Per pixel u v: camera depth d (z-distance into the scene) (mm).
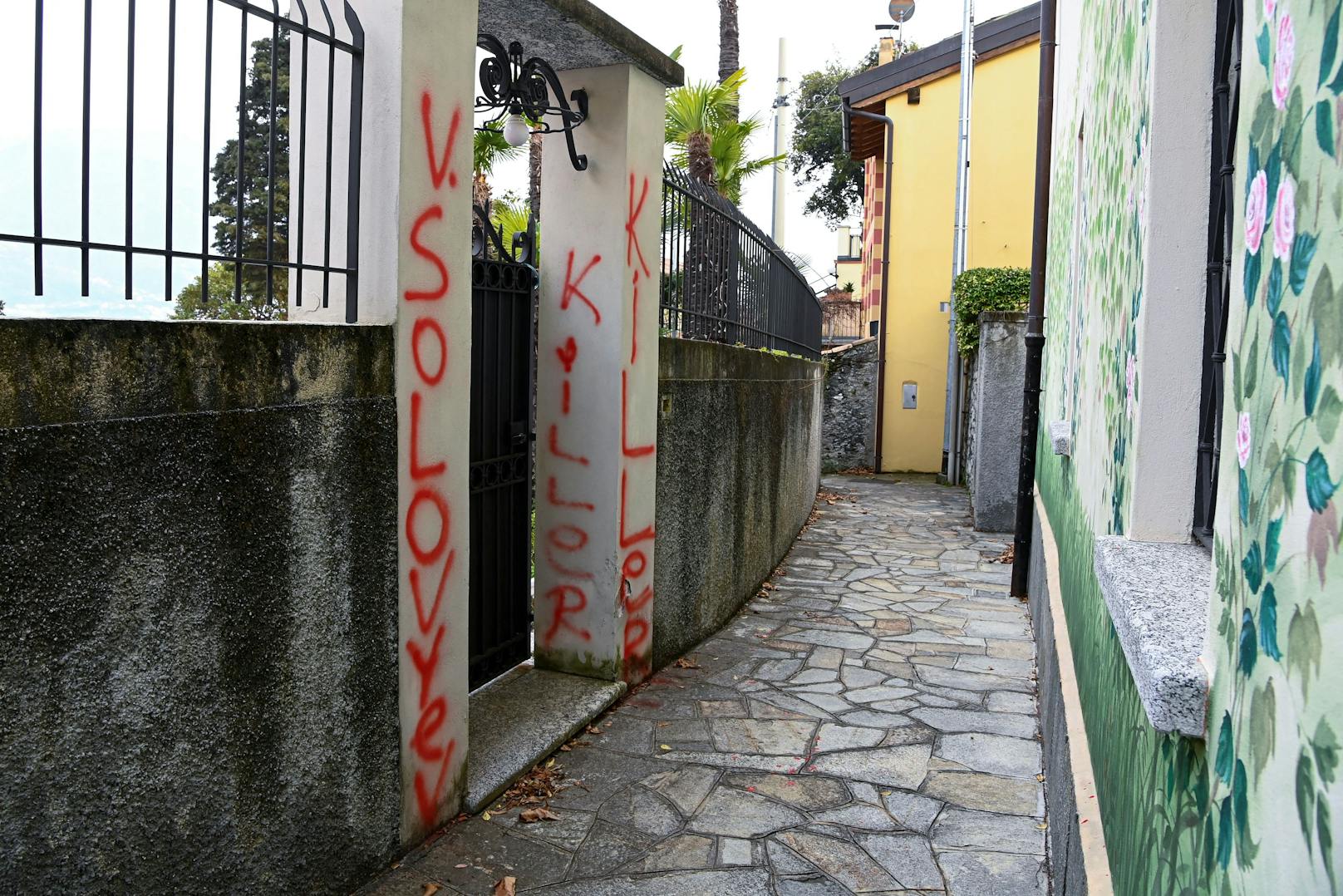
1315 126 939
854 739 4336
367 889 2977
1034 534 6824
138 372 2119
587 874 3160
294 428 2562
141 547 2145
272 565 2516
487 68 3779
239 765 2445
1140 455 2115
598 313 4504
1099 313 3162
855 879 3166
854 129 15344
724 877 3162
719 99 11461
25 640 1910
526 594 4875
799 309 10320
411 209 2949
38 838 1961
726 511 6223
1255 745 1019
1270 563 1017
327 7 2896
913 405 14727
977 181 14141
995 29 13719
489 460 4445
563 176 4547
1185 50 2031
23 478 1890
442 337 3139
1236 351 1271
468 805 3506
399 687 3064
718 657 5496
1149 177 2070
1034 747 4273
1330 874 764
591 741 4219
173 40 2211
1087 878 2057
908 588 7422
